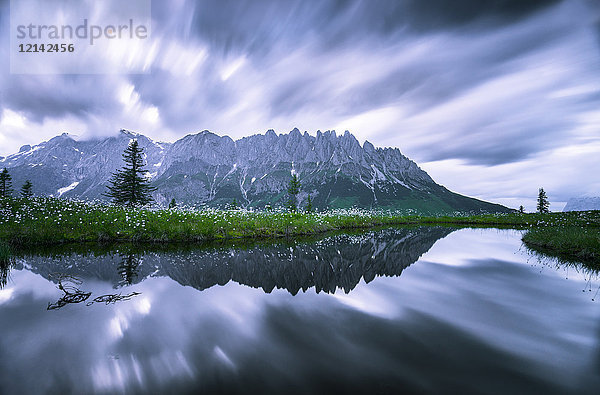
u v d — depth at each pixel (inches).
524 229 1486.2
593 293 339.6
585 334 225.3
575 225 1128.8
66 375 165.2
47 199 973.8
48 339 211.8
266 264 510.9
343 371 171.8
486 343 209.2
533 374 169.0
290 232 1038.4
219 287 360.2
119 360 182.4
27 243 647.1
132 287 353.1
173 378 163.2
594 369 174.4
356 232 1268.5
